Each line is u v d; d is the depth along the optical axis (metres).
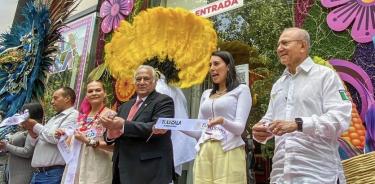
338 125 2.32
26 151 4.38
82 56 7.52
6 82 6.52
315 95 2.47
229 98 3.22
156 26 5.12
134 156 3.06
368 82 3.96
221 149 3.14
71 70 7.66
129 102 3.49
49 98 6.35
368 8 4.11
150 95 3.29
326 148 2.40
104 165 3.60
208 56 4.71
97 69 6.93
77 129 3.70
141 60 5.18
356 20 4.18
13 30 6.87
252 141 3.68
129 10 6.93
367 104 3.89
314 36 4.47
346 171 2.74
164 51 4.94
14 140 4.60
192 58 4.79
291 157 2.43
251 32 5.23
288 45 2.60
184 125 2.86
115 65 5.54
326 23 4.41
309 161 2.38
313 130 2.30
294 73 2.64
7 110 6.52
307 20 4.59
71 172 3.61
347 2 4.28
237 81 3.36
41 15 6.30
